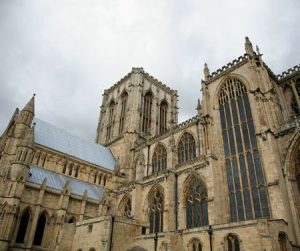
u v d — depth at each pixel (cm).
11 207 6322
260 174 5581
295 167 5269
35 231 6688
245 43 7169
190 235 4975
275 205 4822
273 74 7269
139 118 11900
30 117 8488
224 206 5906
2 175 7281
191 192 6631
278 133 5619
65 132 10588
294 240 4559
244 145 6222
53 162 8781
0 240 5922
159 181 7500
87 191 8706
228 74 7356
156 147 9581
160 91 13888
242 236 4184
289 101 7194
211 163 6300
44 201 7169
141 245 5838
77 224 6938
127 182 9350
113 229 5919
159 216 7094
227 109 7075
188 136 8450
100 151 11306
